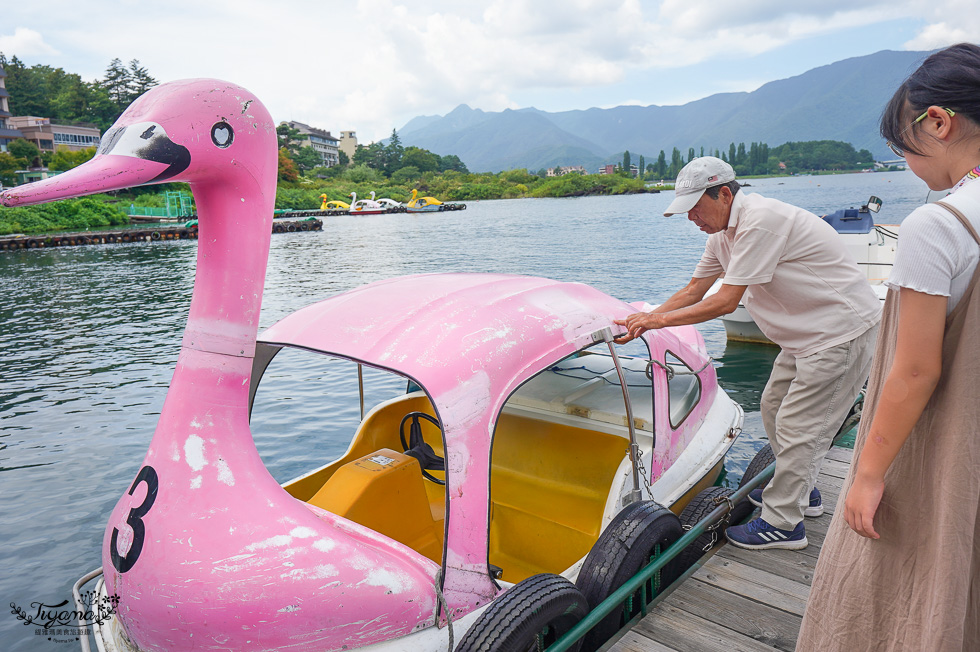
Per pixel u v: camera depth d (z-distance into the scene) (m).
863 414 1.65
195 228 43.09
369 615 2.15
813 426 3.14
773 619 2.88
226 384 2.22
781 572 3.22
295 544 2.11
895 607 1.51
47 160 77.44
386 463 3.05
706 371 4.20
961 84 1.35
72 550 4.73
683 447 3.83
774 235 2.94
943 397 1.42
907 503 1.48
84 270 25.17
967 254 1.34
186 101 2.06
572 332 2.89
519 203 101.19
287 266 24.53
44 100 112.31
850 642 1.59
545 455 3.73
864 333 3.01
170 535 2.06
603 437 3.57
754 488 3.97
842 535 1.66
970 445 1.37
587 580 2.79
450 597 2.32
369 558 2.21
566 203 93.12
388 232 44.78
